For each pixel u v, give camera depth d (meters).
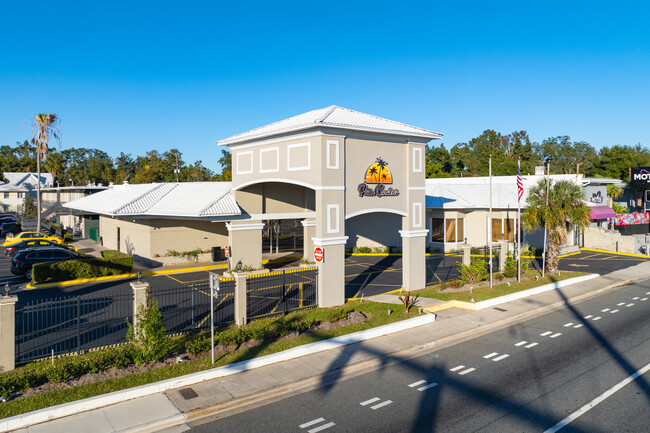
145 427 9.37
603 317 18.45
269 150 22.81
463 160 98.12
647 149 77.94
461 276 24.64
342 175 19.83
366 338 15.25
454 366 13.12
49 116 43.59
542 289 22.77
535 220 25.16
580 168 79.12
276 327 15.05
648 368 12.80
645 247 36.47
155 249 29.09
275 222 34.12
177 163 94.88
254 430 9.41
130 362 12.28
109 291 21.56
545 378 12.16
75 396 10.26
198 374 11.62
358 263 31.47
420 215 22.81
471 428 9.46
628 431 9.30
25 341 14.24
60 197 62.50
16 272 24.67
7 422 9.08
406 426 9.56
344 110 22.41
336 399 10.93
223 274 25.94
